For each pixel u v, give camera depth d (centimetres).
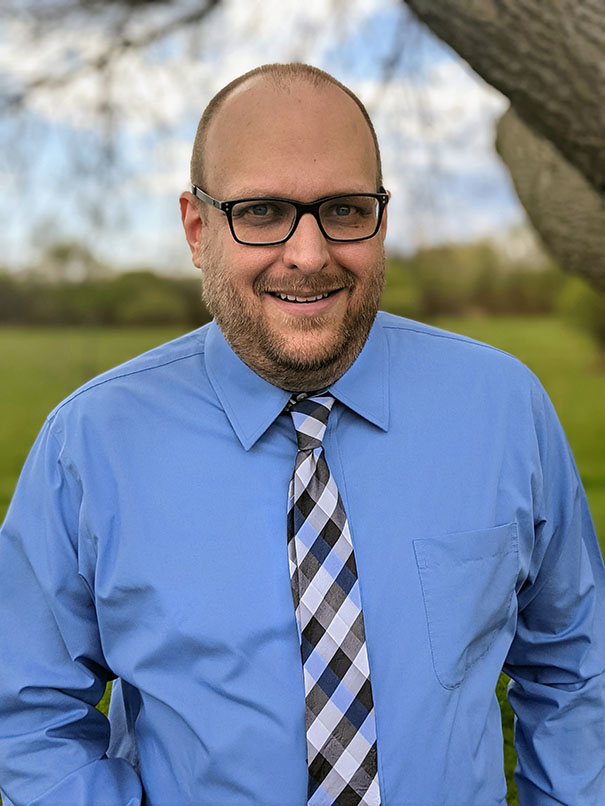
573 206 315
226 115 134
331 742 126
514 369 149
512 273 1221
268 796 128
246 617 130
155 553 134
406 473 140
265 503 136
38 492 141
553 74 179
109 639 138
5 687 140
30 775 137
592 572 154
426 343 150
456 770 130
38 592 141
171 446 139
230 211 132
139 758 138
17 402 1009
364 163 134
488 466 142
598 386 1234
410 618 133
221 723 129
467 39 183
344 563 131
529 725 153
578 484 152
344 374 141
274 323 133
